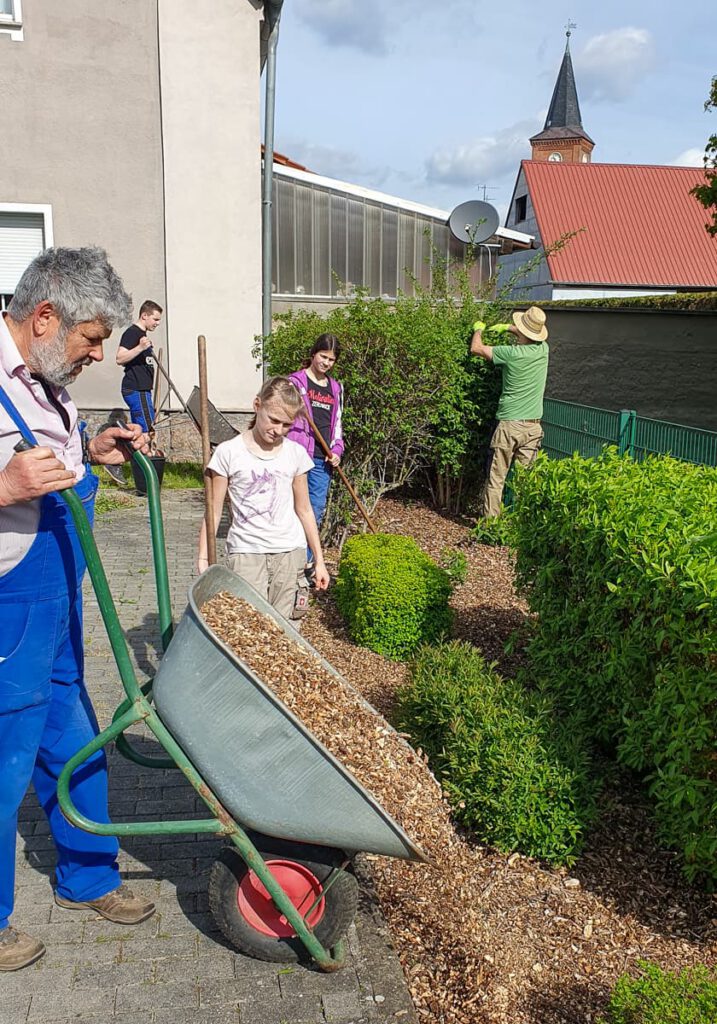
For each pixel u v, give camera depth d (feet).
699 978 8.84
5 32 36.52
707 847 11.36
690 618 11.63
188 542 28.53
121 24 37.42
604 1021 9.29
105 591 9.29
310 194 40.75
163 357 40.27
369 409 26.32
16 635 9.28
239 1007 9.48
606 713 14.21
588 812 12.48
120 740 10.81
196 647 8.94
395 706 16.65
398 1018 9.45
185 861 12.00
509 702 13.96
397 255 42.01
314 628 21.03
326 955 9.78
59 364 9.16
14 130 37.40
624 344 44.24
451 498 32.35
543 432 31.68
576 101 322.96
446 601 19.72
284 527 14.75
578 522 14.47
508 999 9.99
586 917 11.50
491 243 42.50
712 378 42.68
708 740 11.31
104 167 38.45
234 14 38.01
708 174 38.40
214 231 39.73
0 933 10.03
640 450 25.46
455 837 11.87
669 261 119.14
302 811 8.87
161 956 10.19
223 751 8.95
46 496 9.31
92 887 10.80
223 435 28.68
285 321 29.07
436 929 10.85
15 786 9.61
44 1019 9.21
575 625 14.78
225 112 38.88
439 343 26.73
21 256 39.04
